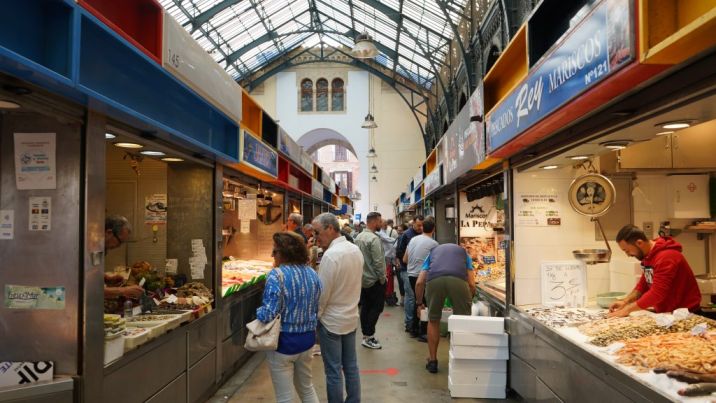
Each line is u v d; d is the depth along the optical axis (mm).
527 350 3598
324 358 3367
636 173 4473
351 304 3400
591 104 2182
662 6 1637
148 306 3539
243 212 6500
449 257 4832
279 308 2898
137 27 2666
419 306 6094
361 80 26641
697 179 4469
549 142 3322
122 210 4719
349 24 21266
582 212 3949
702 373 1962
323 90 26672
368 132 26562
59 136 2293
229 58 21125
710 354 2150
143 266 4160
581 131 2812
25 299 2273
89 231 2297
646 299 3148
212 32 18734
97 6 2242
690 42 1486
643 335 2658
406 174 26422
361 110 26625
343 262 3354
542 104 2605
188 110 3395
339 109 26641
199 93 3400
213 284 4258
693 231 4699
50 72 1789
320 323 3365
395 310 8711
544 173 4242
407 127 26516
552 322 3324
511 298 4141
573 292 4051
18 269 2285
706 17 1340
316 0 20266
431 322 4855
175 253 4336
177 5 15492
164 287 4090
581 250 4105
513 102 3213
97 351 2342
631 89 1964
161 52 2715
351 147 28312
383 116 26594
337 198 20688
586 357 2539
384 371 4914
